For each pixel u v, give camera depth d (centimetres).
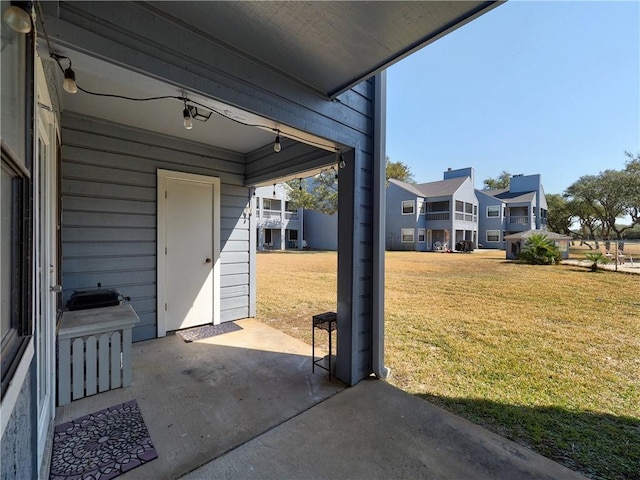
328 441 182
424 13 141
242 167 444
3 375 74
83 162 310
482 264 1236
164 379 261
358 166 261
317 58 181
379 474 157
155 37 142
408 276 901
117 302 288
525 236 1448
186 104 182
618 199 1769
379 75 270
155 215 360
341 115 244
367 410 216
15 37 87
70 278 304
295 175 368
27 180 95
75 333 223
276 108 196
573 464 164
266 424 199
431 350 335
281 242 2211
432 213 2156
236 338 368
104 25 127
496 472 158
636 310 508
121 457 167
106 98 264
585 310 509
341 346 264
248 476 155
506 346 347
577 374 277
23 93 96
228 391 242
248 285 460
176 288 383
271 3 135
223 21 149
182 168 381
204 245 407
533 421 204
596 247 1739
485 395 240
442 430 194
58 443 178
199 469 159
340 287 266
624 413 215
